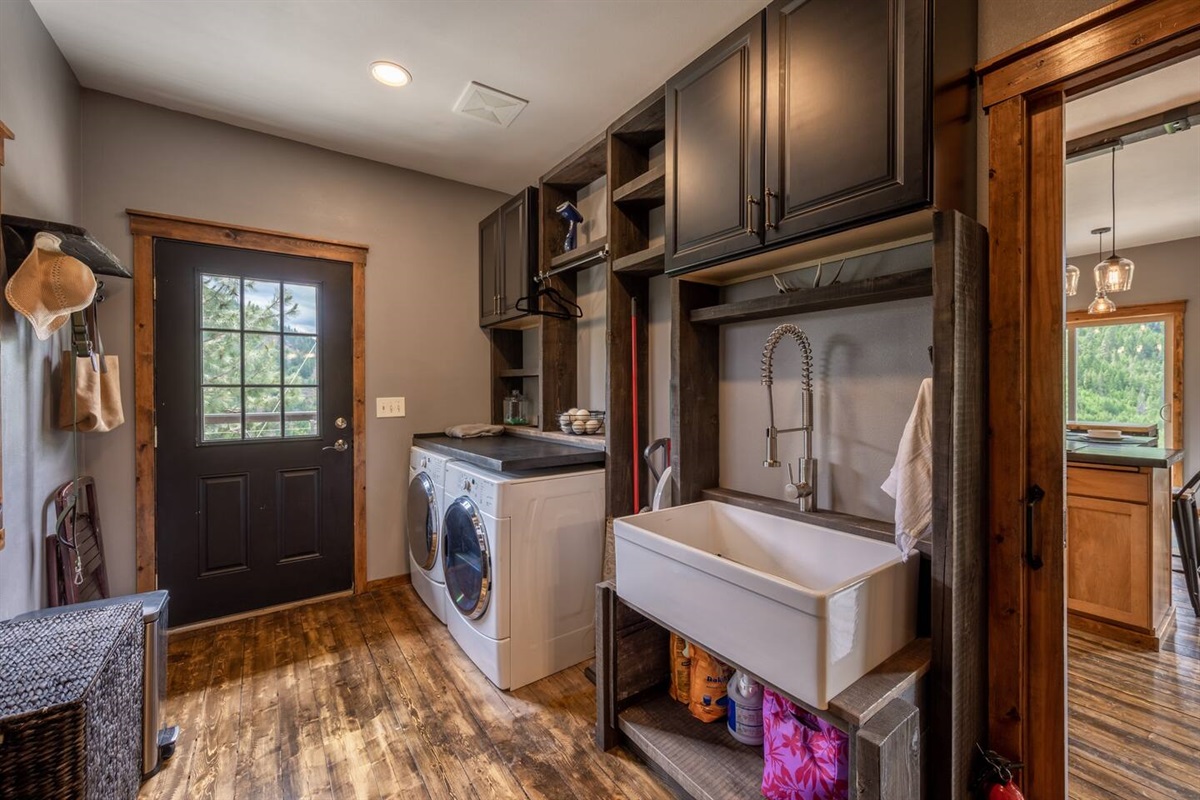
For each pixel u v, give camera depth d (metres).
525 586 2.09
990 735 1.39
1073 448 2.79
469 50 2.04
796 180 1.44
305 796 1.52
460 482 2.35
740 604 1.26
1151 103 1.89
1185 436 3.84
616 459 2.36
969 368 1.28
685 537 1.90
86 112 2.32
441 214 3.37
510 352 3.67
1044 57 1.26
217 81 2.26
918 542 1.41
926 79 1.17
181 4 1.77
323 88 2.31
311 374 2.91
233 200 2.67
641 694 1.83
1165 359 3.92
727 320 2.00
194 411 2.59
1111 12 1.15
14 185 1.67
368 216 3.09
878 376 1.62
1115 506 2.46
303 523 2.89
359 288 3.05
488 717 1.89
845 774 1.28
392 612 2.78
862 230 1.38
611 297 2.38
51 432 1.93
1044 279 1.31
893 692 1.14
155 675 1.58
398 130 2.71
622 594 1.68
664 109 2.10
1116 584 2.45
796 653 1.13
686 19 1.86
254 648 2.39
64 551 1.89
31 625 1.33
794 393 1.87
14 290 1.52
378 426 3.14
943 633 1.23
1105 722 1.85
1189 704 1.95
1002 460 1.36
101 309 2.37
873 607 1.23
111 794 1.20
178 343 2.55
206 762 1.65
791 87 1.45
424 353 3.31
